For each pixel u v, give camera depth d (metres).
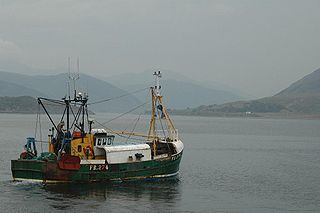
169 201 47.66
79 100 57.25
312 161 89.88
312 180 64.56
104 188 52.22
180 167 75.25
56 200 46.25
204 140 146.25
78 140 55.09
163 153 62.66
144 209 44.03
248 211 44.97
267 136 175.12
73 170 52.44
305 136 179.12
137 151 56.84
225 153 103.25
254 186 58.47
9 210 42.44
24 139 124.38
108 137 57.03
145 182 57.12
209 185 58.03
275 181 63.03
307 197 52.06
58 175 52.03
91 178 53.53
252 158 93.56
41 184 52.00
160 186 55.31
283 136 177.50
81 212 42.41
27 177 52.50
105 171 54.22
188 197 49.97
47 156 53.62
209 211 44.34
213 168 75.38
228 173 69.94
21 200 45.91
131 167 55.94
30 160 52.25
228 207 46.25
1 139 123.44
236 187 57.31
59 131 56.16
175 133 67.06
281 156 99.12
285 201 49.78
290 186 59.03
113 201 46.62
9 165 71.06
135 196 49.12
